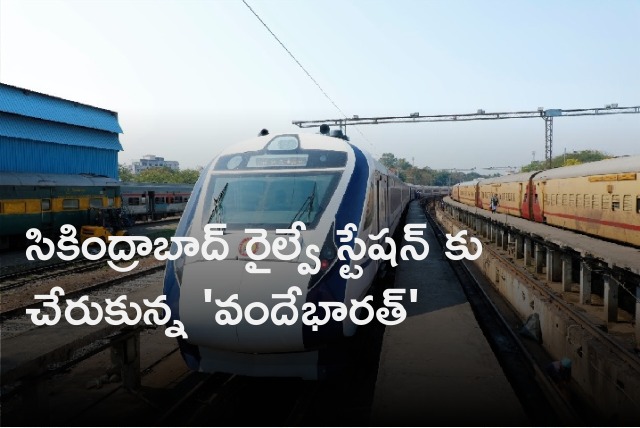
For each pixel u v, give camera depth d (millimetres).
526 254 16266
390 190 11992
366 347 7539
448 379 5523
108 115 29891
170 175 82938
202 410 5207
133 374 5574
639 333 7789
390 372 5742
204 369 5418
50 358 4188
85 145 27031
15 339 4547
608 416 6762
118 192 26703
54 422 4922
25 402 4137
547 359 9234
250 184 6324
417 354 6340
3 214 19172
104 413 5215
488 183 33719
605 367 6926
